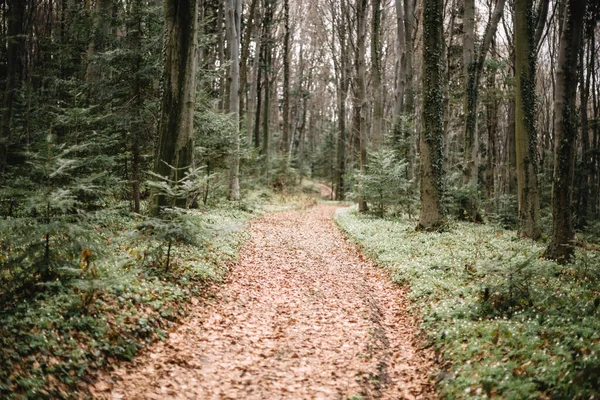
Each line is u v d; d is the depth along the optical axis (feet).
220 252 38.22
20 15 47.62
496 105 92.32
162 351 20.01
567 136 32.96
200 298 27.35
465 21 67.77
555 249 33.73
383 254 42.47
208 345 21.61
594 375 13.94
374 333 24.75
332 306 29.76
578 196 91.30
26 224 21.01
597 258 31.81
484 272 24.20
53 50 60.13
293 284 34.83
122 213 43.32
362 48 80.84
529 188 50.06
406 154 81.35
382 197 72.08
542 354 16.75
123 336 19.48
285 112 144.05
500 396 15.03
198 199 66.49
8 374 14.25
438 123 52.19
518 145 50.44
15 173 37.76
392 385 18.85
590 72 92.38
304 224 72.54
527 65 48.70
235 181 77.30
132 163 46.24
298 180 173.88
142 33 46.47
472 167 69.46
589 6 39.55
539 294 23.75
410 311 27.32
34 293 20.22
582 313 20.86
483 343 19.19
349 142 176.55
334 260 44.96
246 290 31.63
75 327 18.44
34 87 73.05
